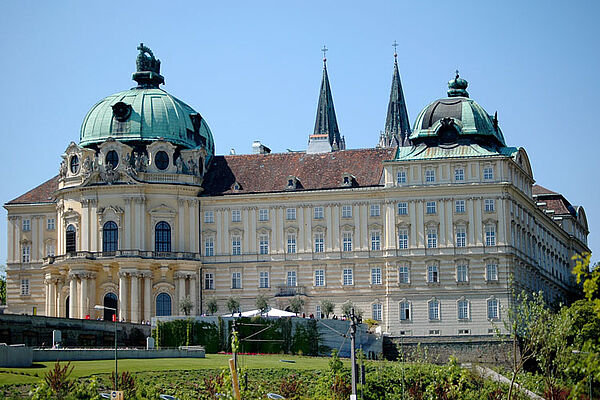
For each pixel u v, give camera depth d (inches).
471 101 7194.9
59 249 7342.5
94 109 7504.9
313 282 7126.0
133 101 7436.0
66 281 7204.7
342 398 4832.7
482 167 6904.5
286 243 7194.9
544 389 4667.8
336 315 7052.2
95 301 7081.7
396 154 7121.1
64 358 4995.1
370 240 7066.9
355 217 7106.3
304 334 6382.9
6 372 4377.5
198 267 7209.6
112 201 7140.8
